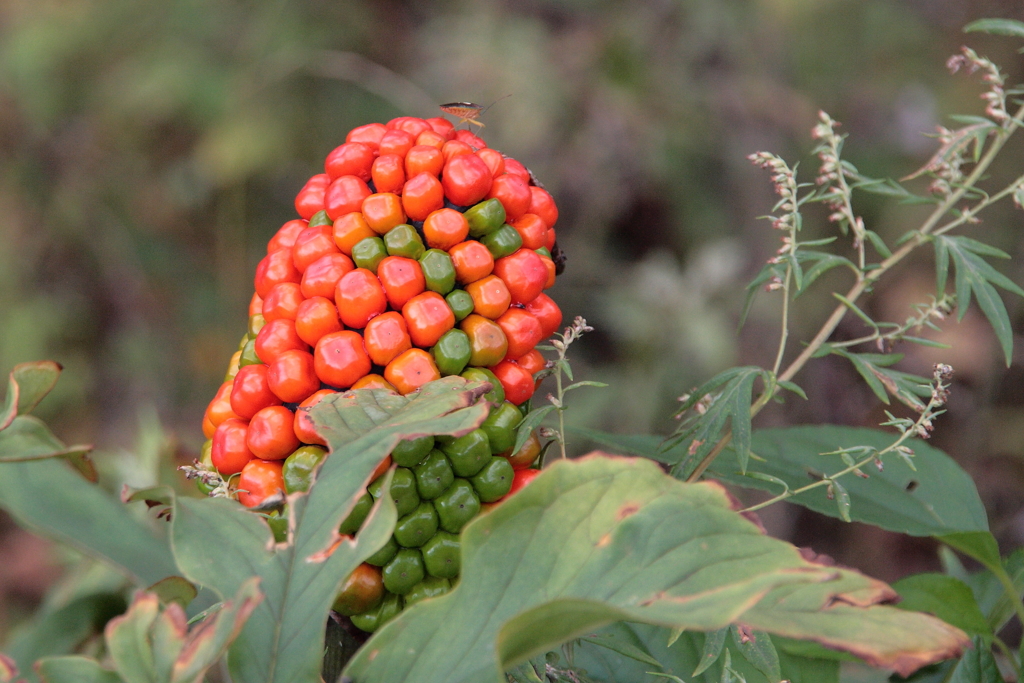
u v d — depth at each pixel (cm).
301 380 62
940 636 58
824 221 137
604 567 59
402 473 62
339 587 60
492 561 59
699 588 58
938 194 66
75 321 136
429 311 62
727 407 64
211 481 63
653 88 136
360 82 126
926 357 129
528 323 63
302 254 63
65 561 80
